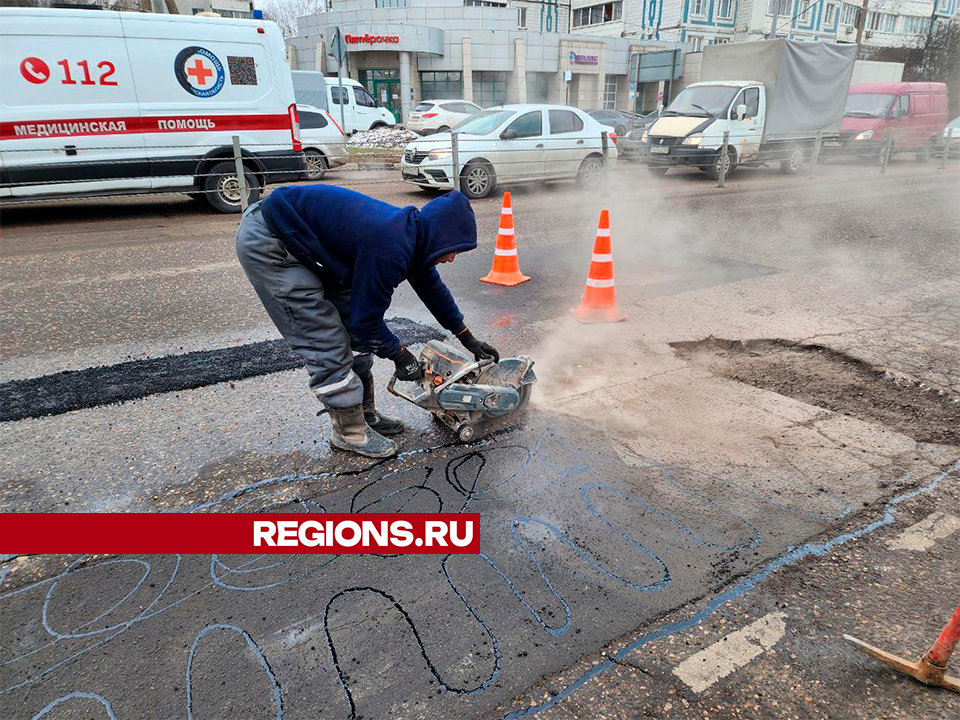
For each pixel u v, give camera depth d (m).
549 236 8.05
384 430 3.13
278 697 1.73
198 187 9.38
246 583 2.14
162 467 2.83
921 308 5.12
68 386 3.63
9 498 2.61
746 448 3.01
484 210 9.94
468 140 10.73
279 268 2.50
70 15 7.88
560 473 2.79
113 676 1.80
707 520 2.48
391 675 1.80
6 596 2.08
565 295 5.54
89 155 8.33
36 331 4.58
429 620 1.99
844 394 3.62
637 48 33.56
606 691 1.74
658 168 14.95
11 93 7.76
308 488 2.68
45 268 6.34
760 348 4.35
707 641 1.91
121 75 8.29
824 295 5.50
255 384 3.68
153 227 8.57
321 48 31.09
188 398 3.50
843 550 2.30
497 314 5.00
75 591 2.10
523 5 37.31
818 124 15.65
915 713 1.67
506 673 1.80
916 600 2.07
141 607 2.04
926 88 18.11
